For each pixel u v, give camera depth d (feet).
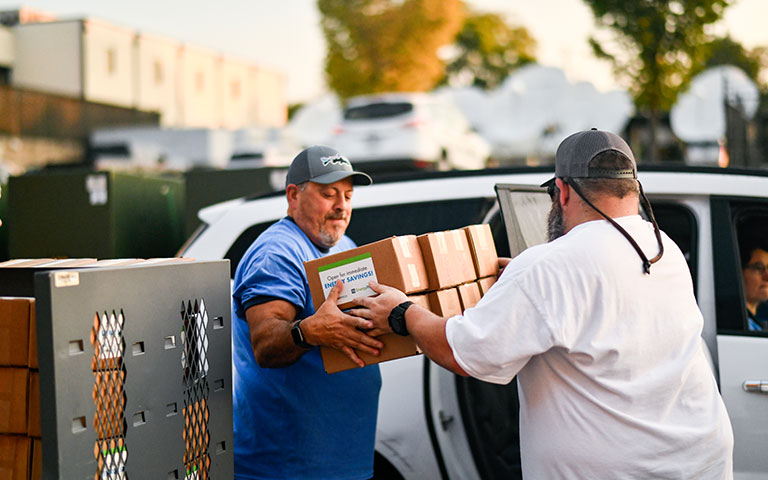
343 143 47.24
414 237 8.07
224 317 7.59
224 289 7.57
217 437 7.45
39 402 6.07
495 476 11.03
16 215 14.93
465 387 10.89
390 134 46.39
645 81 40.75
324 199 9.22
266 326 8.35
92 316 6.18
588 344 6.79
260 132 77.36
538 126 55.36
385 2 101.09
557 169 7.50
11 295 6.98
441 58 103.81
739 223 11.34
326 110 65.41
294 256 8.84
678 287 7.18
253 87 157.48
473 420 10.85
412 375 10.95
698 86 45.37
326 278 8.06
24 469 6.38
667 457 6.83
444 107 50.19
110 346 6.34
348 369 8.47
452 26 102.47
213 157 81.20
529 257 7.00
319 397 8.98
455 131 50.37
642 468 6.81
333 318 7.85
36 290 5.90
